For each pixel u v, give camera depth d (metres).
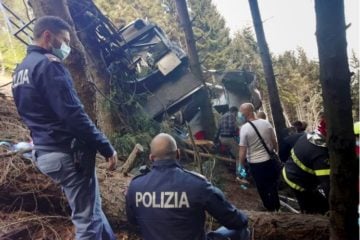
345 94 2.40
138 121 6.69
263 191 4.99
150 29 8.82
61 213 3.63
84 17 6.75
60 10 4.48
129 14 29.66
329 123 2.46
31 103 2.52
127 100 7.02
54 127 2.53
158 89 7.96
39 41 2.58
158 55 8.27
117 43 7.59
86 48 6.75
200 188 2.31
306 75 41.62
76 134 2.48
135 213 2.46
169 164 2.41
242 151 4.93
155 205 2.34
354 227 2.55
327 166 3.67
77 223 2.67
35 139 2.59
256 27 8.09
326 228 3.48
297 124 6.15
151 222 2.37
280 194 6.07
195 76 8.29
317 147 3.74
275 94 8.09
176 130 7.95
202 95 8.73
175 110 8.14
